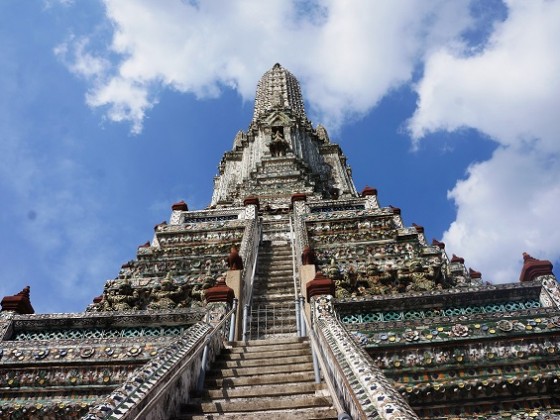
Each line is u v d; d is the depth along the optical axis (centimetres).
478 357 781
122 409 447
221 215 2022
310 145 4031
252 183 2891
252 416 569
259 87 5309
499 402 735
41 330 950
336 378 578
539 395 738
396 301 938
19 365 821
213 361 833
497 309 913
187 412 623
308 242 1617
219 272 1525
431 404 736
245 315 1134
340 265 1495
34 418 754
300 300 1146
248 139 4144
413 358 789
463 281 2003
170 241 1806
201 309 960
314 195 2645
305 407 612
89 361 816
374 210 1884
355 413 453
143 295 1412
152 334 930
